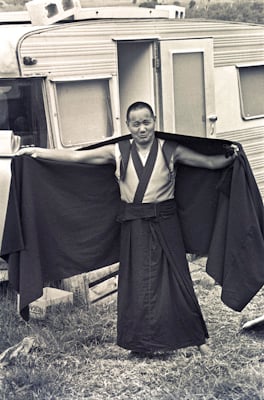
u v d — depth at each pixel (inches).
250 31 324.2
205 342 190.5
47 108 247.3
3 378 180.7
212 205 192.2
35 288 182.4
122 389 173.9
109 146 187.9
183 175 192.2
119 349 196.4
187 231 196.2
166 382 176.1
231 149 182.4
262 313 219.5
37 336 200.8
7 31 246.2
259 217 187.9
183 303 183.8
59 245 192.1
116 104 271.0
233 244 186.4
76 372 183.3
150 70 289.7
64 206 190.4
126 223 185.0
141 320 183.0
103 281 234.7
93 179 192.2
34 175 184.4
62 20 260.7
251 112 331.0
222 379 173.6
